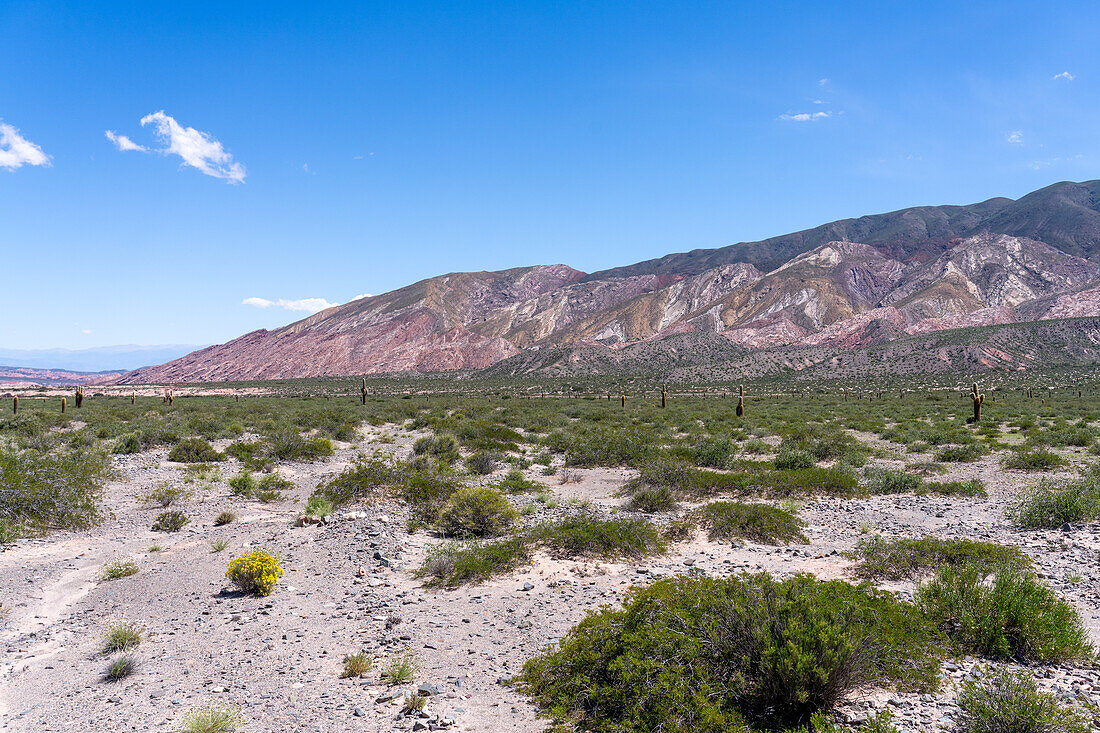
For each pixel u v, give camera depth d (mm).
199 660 7742
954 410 52188
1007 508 16219
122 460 24438
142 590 10523
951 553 11117
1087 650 7312
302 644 8219
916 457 26219
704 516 14711
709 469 23547
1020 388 102625
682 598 7770
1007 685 6105
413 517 15477
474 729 6074
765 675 6180
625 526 12875
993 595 7859
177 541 13781
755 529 13672
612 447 26484
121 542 13641
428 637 8383
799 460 22859
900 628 7285
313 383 199250
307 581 11023
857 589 8305
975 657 7402
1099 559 11188
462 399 85375
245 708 6508
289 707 6527
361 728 6109
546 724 6160
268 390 166625
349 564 11891
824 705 6125
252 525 15219
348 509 16438
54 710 6531
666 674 6219
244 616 9266
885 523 14797
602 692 6266
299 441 26812
